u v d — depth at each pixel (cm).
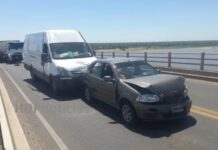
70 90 1384
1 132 723
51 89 1384
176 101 777
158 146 654
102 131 774
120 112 941
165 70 2059
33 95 1332
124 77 895
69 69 1252
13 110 1023
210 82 1580
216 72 1634
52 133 769
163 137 712
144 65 969
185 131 748
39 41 1580
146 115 762
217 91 1278
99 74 1031
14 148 642
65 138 728
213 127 771
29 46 1852
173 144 662
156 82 796
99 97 1030
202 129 757
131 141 692
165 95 766
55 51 1376
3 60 3875
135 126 810
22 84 1700
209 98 1123
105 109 1020
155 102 757
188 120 838
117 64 950
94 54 1457
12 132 765
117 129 788
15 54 3584
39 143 696
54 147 668
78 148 659
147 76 884
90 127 812
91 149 651
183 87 805
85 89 1156
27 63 1912
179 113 778
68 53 1377
